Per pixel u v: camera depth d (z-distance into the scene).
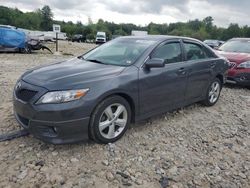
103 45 5.50
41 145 4.05
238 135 4.96
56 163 3.64
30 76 4.07
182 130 4.96
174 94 5.10
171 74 4.90
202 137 4.75
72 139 3.75
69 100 3.63
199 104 6.48
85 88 3.75
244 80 8.41
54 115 3.58
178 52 5.23
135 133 4.64
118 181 3.39
